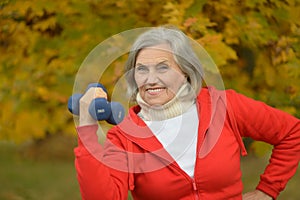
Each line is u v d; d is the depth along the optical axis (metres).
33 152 9.59
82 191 1.89
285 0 3.93
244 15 3.90
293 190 7.12
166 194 2.05
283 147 2.37
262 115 2.25
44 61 4.09
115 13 3.89
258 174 7.64
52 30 4.14
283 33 4.02
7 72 4.18
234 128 2.18
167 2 3.75
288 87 3.93
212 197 2.10
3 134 4.34
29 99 4.24
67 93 4.08
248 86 4.00
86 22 3.91
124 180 1.98
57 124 4.27
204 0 3.76
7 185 8.00
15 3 3.99
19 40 4.14
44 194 7.66
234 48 4.03
